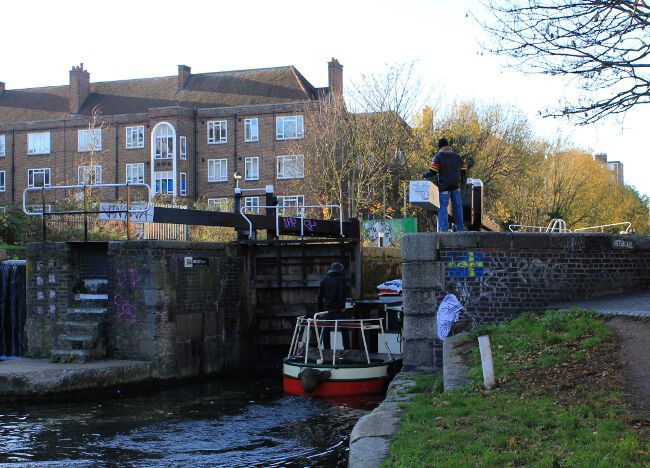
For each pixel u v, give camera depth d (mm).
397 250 25641
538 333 10750
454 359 10602
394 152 40656
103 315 17625
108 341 17688
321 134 41000
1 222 26922
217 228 24406
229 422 13273
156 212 17438
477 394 8734
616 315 10844
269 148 51875
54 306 18109
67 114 57375
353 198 38406
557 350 9758
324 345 17469
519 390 8586
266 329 21422
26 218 27031
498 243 12891
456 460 6398
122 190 54031
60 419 13586
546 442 6625
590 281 13094
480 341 9109
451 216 14875
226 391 16875
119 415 13953
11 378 15039
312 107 48250
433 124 44000
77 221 20625
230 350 20141
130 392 16484
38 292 18297
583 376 8609
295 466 10219
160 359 17312
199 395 16281
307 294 21266
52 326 18094
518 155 47625
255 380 18781
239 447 11406
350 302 18344
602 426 6801
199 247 18875
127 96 57188
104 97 57688
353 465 6984
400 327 17047
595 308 11617
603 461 5832
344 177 40094
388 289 19766
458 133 43688
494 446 6684
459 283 12883
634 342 9461
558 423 7094
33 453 11133
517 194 51500
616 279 13234
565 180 58312
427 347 12883
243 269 20953
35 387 15047
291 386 16156
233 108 52656
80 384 15562
